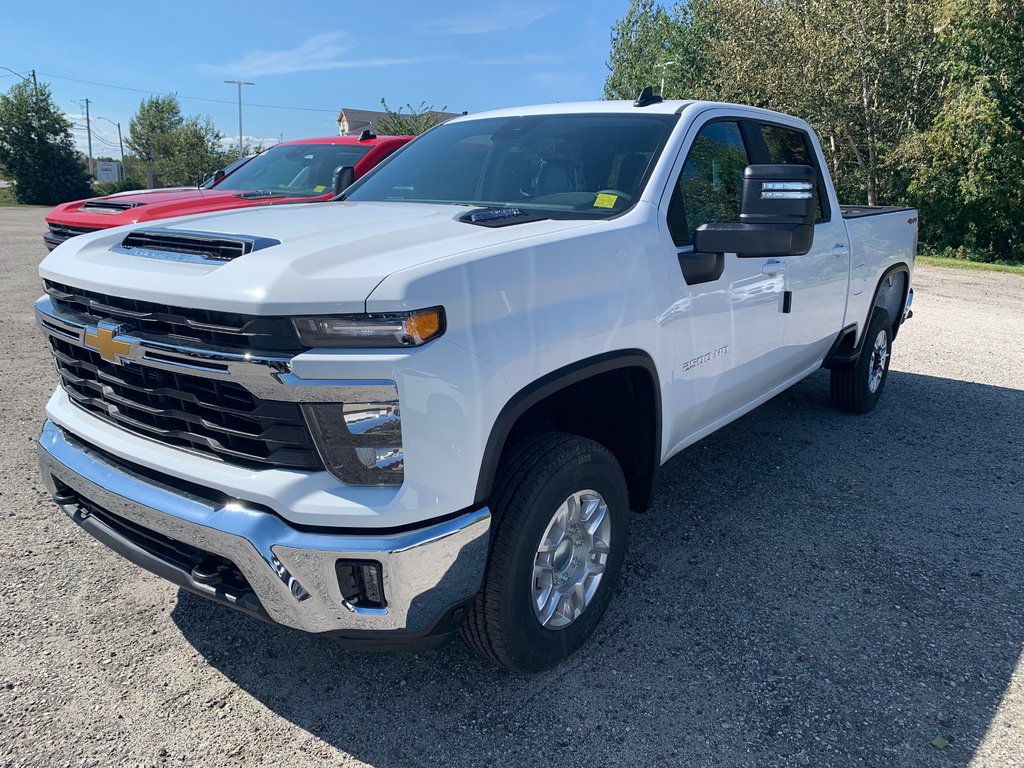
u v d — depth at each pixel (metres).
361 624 2.12
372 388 1.96
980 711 2.54
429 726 2.45
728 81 23.11
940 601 3.22
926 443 5.16
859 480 4.49
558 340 2.39
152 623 2.96
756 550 3.61
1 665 2.68
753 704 2.56
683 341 3.09
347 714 2.50
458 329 2.08
